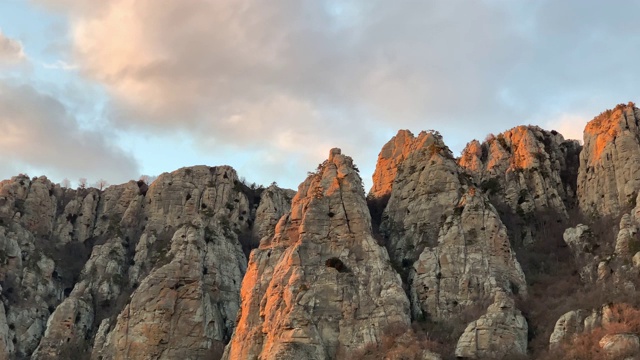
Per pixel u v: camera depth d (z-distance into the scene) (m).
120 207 185.62
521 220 140.50
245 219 177.25
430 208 134.62
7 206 170.88
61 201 187.88
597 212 133.88
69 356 142.00
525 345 107.56
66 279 165.00
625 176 131.38
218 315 140.75
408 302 117.69
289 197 184.88
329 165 136.25
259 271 129.62
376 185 162.62
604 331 99.25
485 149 161.38
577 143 157.62
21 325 148.00
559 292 118.06
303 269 120.88
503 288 117.69
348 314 115.88
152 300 136.38
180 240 146.25
